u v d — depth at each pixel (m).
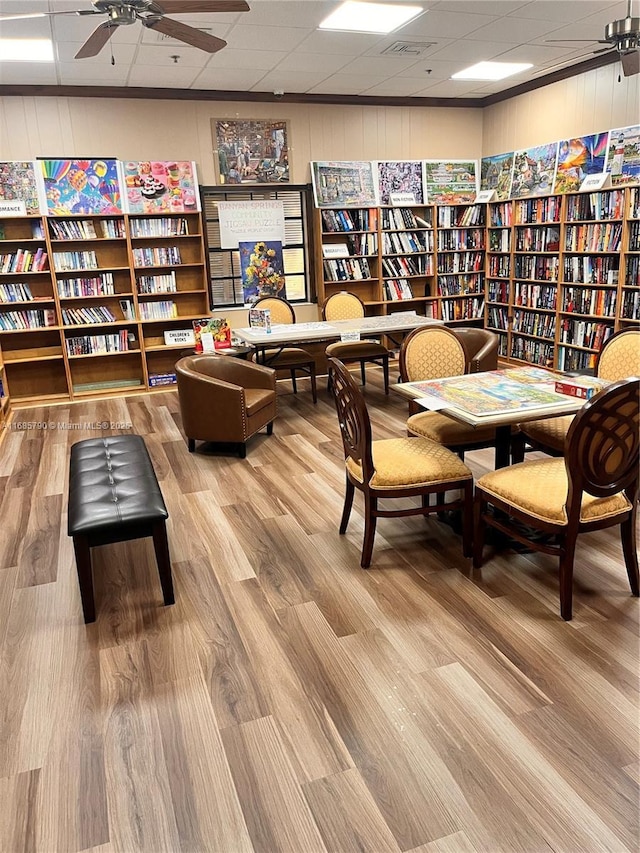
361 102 6.81
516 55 5.46
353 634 2.36
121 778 1.76
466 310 7.61
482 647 2.25
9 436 5.11
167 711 2.01
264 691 2.08
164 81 5.74
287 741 1.86
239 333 5.33
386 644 2.29
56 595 2.72
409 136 7.18
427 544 3.05
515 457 3.51
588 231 5.82
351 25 4.47
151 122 6.10
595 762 1.74
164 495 3.77
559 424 3.26
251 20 4.26
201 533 3.26
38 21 4.00
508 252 7.02
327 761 1.79
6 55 4.71
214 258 6.73
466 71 5.98
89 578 2.46
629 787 1.66
